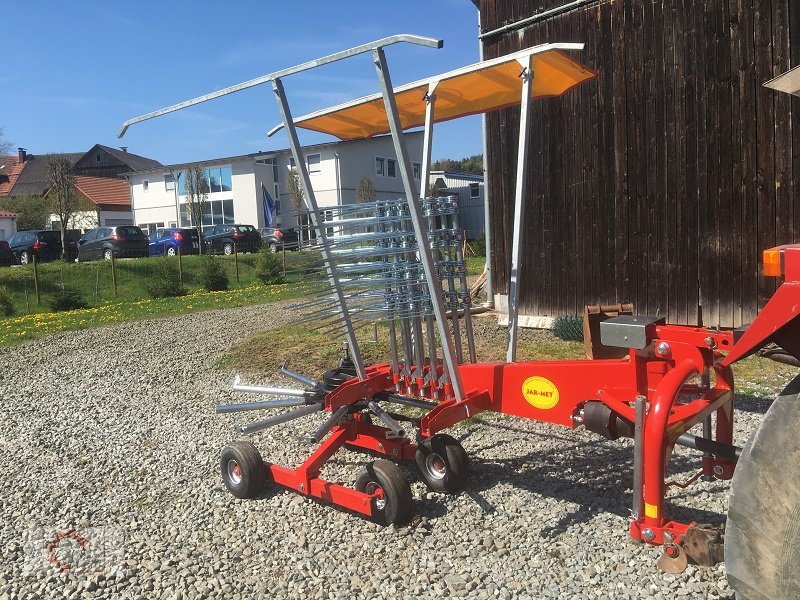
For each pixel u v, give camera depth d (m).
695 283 7.60
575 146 8.55
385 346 7.83
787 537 2.10
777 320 2.23
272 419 4.20
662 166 7.77
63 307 16.88
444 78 4.33
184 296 18.58
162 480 4.78
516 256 4.14
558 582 3.11
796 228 6.79
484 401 3.76
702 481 4.06
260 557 3.57
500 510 3.86
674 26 7.51
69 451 5.53
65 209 28.42
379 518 3.76
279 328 10.88
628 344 3.00
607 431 3.12
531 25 8.77
